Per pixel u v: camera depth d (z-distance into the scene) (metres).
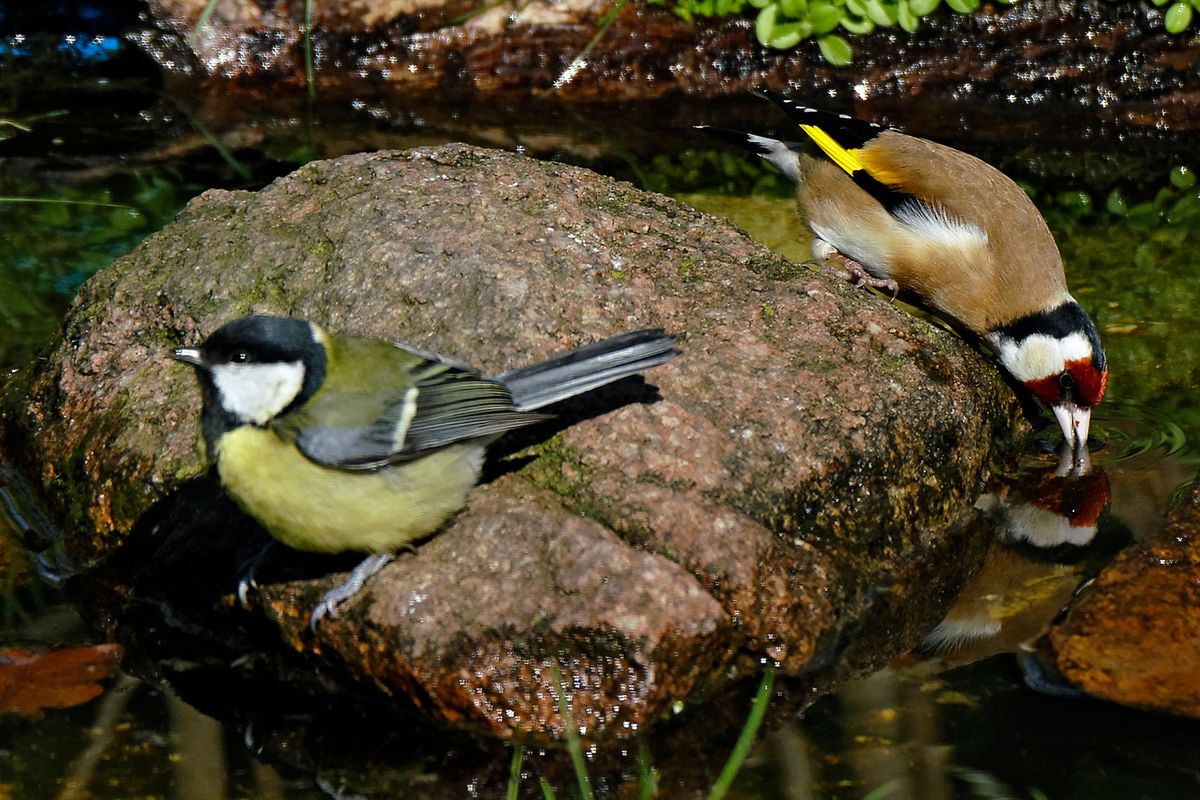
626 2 17.08
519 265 10.02
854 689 8.61
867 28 16.86
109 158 15.71
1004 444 10.98
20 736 8.35
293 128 16.70
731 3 17.00
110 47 17.81
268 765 8.20
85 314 10.81
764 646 8.52
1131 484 10.61
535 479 8.89
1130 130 16.41
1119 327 12.63
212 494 9.30
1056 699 8.37
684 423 9.16
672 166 15.83
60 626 9.27
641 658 8.04
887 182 12.79
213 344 7.84
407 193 10.83
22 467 10.63
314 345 8.02
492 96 17.38
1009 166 15.81
